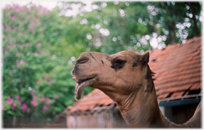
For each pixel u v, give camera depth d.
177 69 5.96
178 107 5.17
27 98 13.55
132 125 2.70
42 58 14.29
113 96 2.73
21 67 13.41
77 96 2.44
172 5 14.63
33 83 13.78
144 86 2.76
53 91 13.79
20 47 13.88
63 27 18.09
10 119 12.30
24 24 15.05
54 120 13.30
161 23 16.42
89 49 23.03
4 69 13.40
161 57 7.55
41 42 14.98
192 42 7.03
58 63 15.16
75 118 8.79
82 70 2.50
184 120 4.98
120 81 2.64
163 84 5.59
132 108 2.72
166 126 2.74
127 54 2.79
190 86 4.87
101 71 2.57
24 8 15.61
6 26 14.58
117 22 19.16
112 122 6.66
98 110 6.94
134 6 18.16
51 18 16.83
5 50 13.72
